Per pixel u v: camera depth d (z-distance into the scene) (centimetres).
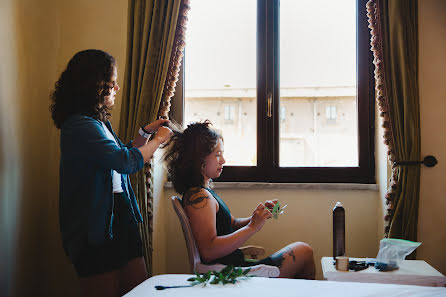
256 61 288
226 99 295
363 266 186
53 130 262
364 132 276
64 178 160
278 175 282
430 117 248
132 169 159
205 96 296
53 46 267
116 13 275
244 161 290
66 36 276
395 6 242
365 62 277
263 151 284
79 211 157
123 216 173
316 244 273
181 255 284
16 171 222
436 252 245
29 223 234
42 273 249
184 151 191
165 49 255
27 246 232
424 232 246
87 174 157
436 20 249
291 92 287
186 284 136
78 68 165
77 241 156
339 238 197
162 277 145
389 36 244
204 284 134
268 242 277
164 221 284
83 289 160
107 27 276
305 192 274
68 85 165
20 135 226
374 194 269
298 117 286
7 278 213
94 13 276
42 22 252
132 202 189
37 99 245
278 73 286
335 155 282
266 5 286
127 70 258
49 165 257
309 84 285
